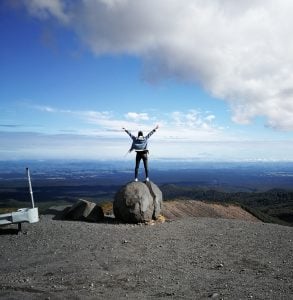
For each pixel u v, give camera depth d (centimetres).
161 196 2148
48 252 1459
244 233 1769
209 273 1159
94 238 1661
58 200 13912
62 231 1800
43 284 1083
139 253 1411
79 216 2112
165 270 1198
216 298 927
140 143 2123
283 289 985
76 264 1283
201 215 3591
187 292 986
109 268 1227
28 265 1298
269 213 10844
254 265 1242
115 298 949
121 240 1616
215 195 16138
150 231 1805
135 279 1111
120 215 2048
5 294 994
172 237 1670
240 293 961
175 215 3250
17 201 12600
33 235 1741
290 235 1744
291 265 1231
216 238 1652
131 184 2103
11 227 1906
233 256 1359
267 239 1641
